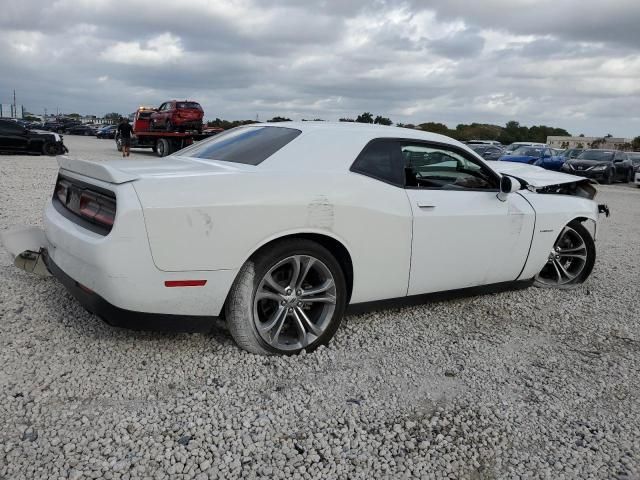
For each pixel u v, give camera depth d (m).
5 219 6.93
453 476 2.38
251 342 3.24
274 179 3.19
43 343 3.32
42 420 2.56
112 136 54.25
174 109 24.72
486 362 3.53
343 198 3.36
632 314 4.65
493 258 4.29
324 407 2.85
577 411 2.98
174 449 2.42
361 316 4.17
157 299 2.90
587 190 6.00
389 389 3.09
